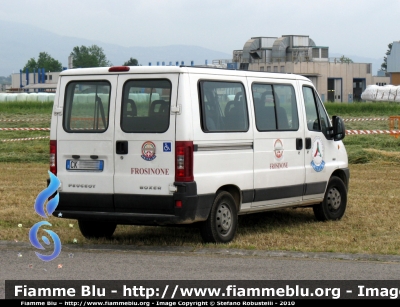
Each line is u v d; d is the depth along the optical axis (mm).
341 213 11938
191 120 9055
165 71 9109
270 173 10430
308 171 11211
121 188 9305
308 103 11469
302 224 11406
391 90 78375
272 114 10570
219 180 9477
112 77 9414
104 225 10266
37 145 26719
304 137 11164
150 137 9133
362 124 39312
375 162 21719
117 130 9336
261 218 12047
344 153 12273
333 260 8461
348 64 102438
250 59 100188
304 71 97562
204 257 8648
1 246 9367
